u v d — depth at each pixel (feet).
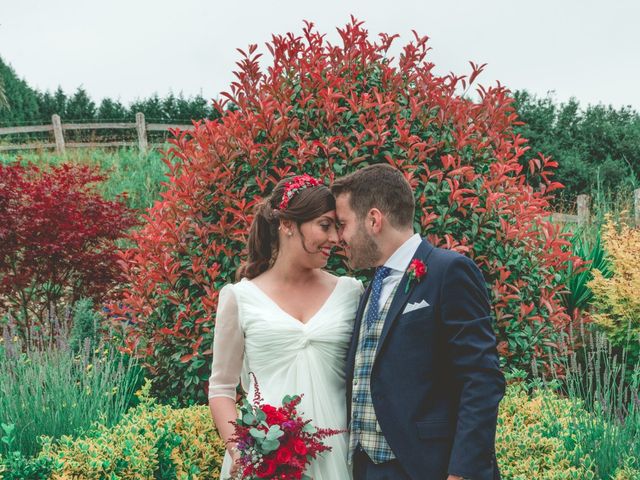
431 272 6.77
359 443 7.07
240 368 7.98
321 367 7.55
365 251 7.22
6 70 54.70
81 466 8.92
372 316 7.16
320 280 8.14
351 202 7.21
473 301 6.56
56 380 11.68
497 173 11.84
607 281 16.30
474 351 6.30
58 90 56.08
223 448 10.60
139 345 14.15
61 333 13.91
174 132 12.28
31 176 27.14
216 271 11.41
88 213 20.13
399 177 7.23
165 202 12.07
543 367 12.66
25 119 54.44
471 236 11.73
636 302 15.28
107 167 36.40
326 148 11.16
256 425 6.89
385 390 6.73
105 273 19.75
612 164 40.01
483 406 6.10
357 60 12.60
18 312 20.59
